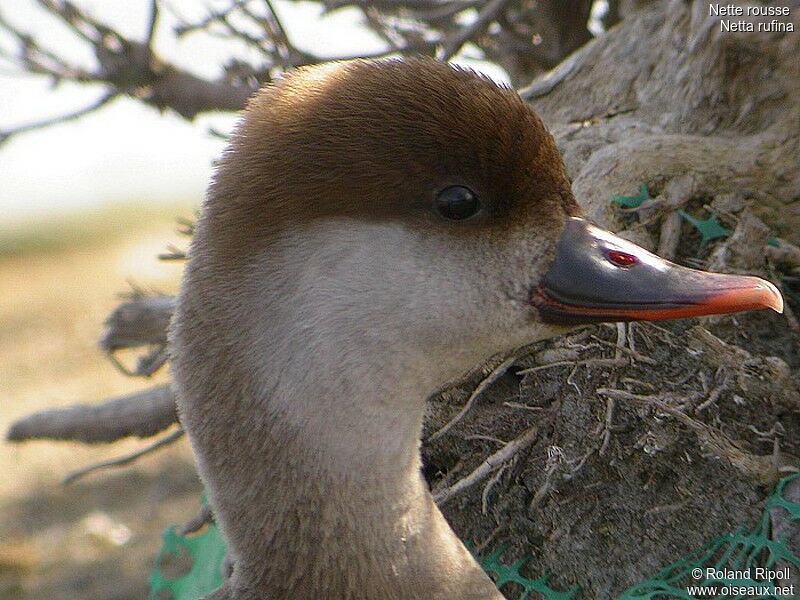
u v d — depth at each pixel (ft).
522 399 19.70
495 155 15.56
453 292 15.78
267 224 15.52
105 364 45.73
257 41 26.04
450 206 15.60
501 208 15.81
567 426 19.35
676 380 19.11
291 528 16.06
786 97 21.45
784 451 18.95
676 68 22.61
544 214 16.06
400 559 16.31
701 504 18.78
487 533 19.62
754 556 18.37
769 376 18.97
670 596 18.53
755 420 19.03
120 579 31.73
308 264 15.49
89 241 64.18
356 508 16.05
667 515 18.86
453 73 15.93
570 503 19.25
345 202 15.43
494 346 16.35
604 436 19.04
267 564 16.31
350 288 15.53
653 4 23.95
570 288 15.97
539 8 26.63
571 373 19.44
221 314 15.72
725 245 20.07
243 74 26.30
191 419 16.26
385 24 27.12
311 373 15.60
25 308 53.78
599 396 19.22
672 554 18.75
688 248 20.65
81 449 40.73
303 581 16.20
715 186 20.75
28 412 41.19
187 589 22.57
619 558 18.94
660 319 15.89
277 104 16.05
